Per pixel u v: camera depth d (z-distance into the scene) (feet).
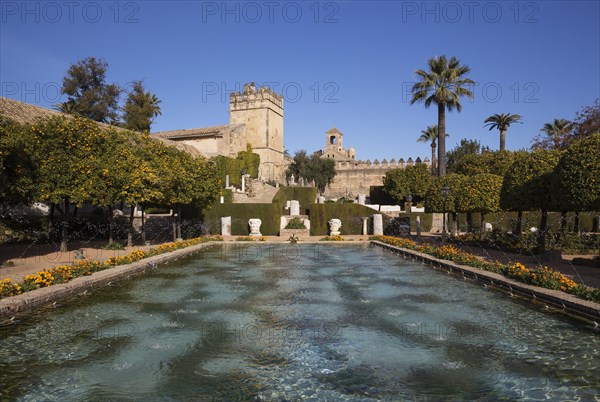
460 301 35.60
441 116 126.62
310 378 19.86
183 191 84.64
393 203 183.52
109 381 19.51
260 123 246.06
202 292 39.45
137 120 184.03
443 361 21.93
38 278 35.04
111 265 48.49
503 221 127.54
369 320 29.73
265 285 43.21
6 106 87.51
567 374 20.21
